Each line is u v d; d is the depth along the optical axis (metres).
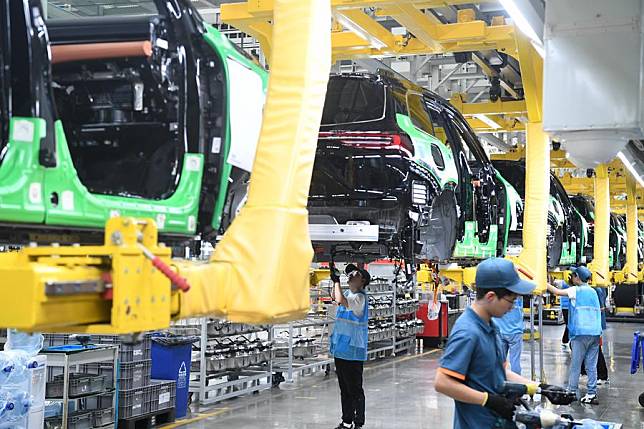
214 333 10.40
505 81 14.51
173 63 3.80
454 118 8.77
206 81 3.92
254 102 4.28
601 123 6.88
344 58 10.88
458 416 4.14
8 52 2.91
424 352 17.12
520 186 13.55
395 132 6.85
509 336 10.27
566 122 7.00
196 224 3.77
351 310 8.70
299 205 3.39
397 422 9.45
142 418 8.73
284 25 3.49
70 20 3.86
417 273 13.11
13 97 2.89
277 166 3.37
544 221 10.00
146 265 2.72
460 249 8.57
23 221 2.81
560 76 7.02
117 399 8.39
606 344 19.42
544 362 15.45
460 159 8.34
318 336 13.53
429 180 7.20
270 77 3.49
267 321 3.21
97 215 3.09
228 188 4.18
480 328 4.11
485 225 9.51
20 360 6.49
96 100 3.91
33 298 2.38
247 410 10.04
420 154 7.07
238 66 4.14
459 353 4.02
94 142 3.92
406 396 11.28
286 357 12.84
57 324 2.48
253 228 3.29
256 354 11.15
